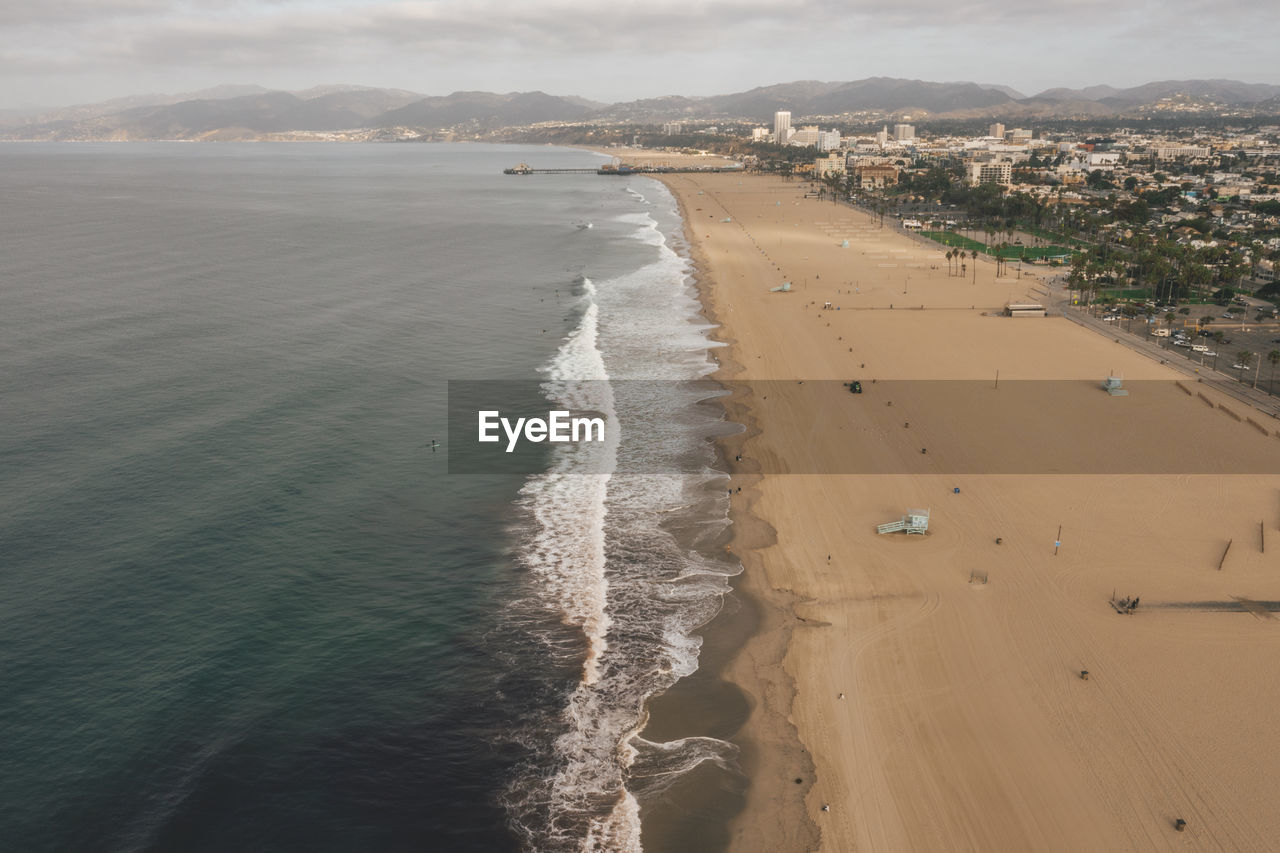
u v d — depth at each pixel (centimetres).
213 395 9631
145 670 5153
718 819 4294
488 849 4109
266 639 5512
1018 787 4475
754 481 8000
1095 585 6281
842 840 4172
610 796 4438
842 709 5047
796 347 12431
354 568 6384
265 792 4356
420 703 5038
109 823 4119
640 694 5175
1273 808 4297
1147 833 4181
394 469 8044
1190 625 5784
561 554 6694
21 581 5922
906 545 6862
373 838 4141
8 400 9156
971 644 5616
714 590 6250
